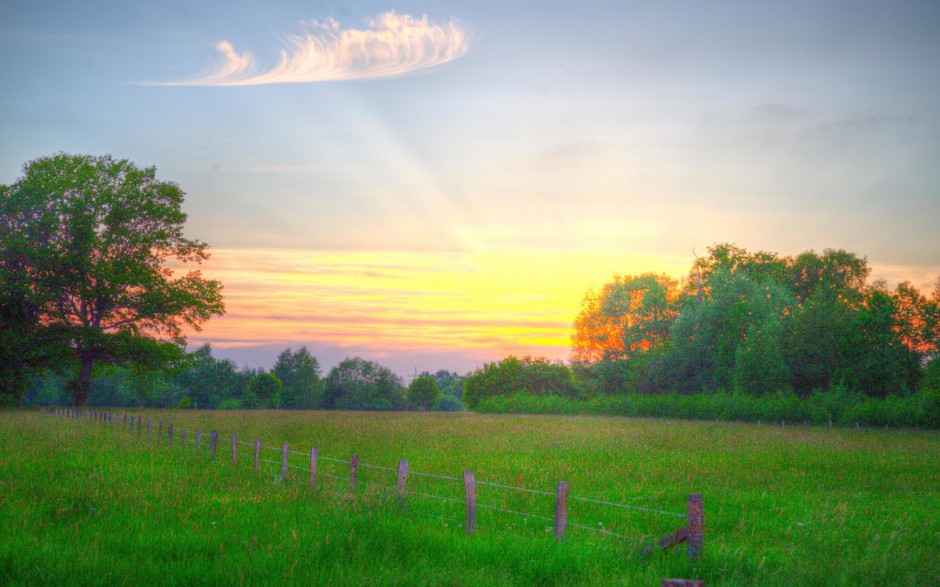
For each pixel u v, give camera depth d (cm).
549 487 1595
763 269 9025
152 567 786
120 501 1147
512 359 11400
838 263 8738
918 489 1681
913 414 4894
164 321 5384
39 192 4897
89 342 5009
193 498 1214
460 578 777
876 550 941
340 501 1166
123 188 5219
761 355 6500
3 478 1334
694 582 595
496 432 3625
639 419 5969
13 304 4909
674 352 7806
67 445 2009
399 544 927
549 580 811
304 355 16062
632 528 1120
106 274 4894
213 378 14050
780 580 779
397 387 15775
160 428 2581
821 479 1820
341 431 3406
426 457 2211
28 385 5234
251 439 2802
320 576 771
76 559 798
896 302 6425
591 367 9038
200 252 5500
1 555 795
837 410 5425
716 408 6166
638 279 9225
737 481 1747
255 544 896
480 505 1294
